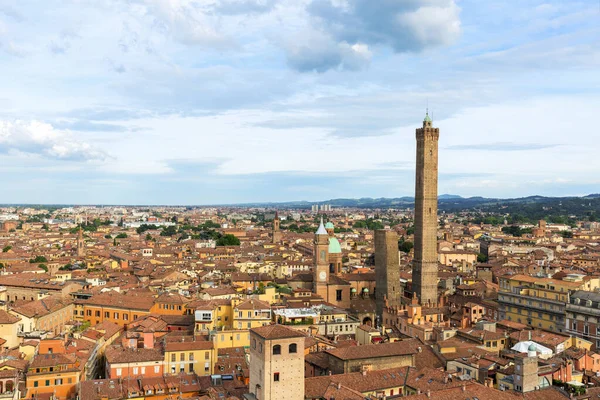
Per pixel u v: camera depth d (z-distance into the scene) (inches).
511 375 6087.6
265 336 5575.8
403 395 5964.6
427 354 7165.4
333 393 5708.7
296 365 5674.2
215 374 7052.2
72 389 6934.1
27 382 6756.9
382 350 6850.4
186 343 7568.9
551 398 5531.5
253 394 5812.0
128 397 6451.8
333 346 7854.3
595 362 6983.3
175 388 6643.7
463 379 6092.5
